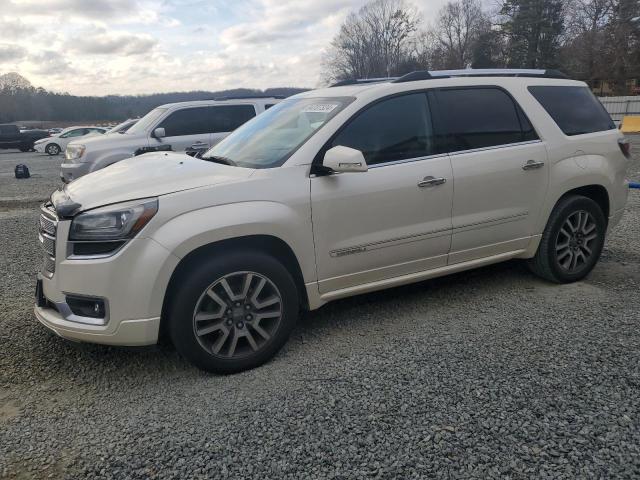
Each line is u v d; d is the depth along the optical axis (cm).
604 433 255
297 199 338
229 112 1012
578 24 5066
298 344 368
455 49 6525
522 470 232
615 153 480
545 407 277
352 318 409
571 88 480
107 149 941
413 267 393
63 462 249
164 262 300
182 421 279
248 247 334
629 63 4619
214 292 318
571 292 446
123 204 305
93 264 299
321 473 235
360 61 6275
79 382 325
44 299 339
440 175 386
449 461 240
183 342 313
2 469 245
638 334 358
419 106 393
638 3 4522
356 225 360
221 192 321
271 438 261
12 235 720
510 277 489
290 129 386
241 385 315
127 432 271
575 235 461
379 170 367
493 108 424
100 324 305
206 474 237
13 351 363
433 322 395
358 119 369
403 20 6081
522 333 368
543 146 437
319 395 298
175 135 976
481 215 410
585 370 313
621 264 518
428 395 293
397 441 255
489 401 285
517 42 5653
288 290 339
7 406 299
